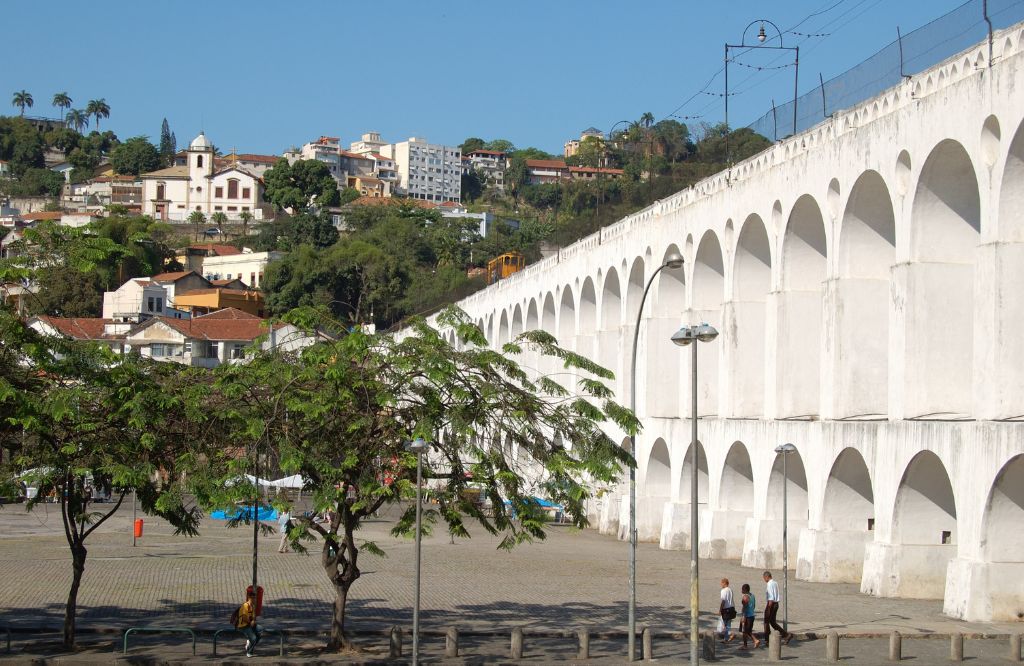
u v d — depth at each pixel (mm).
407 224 176625
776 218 43531
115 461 27312
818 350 43031
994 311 31531
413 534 27656
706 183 50500
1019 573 31906
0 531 61219
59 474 27203
